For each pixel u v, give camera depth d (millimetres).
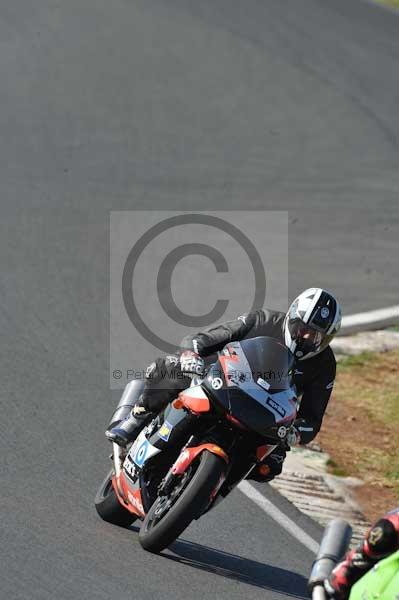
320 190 60438
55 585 20938
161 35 85312
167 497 23094
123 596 20859
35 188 55969
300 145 67750
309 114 73062
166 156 63250
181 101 72875
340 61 83625
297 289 46031
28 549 22484
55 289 42656
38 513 24641
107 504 24906
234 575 22969
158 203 55500
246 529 25766
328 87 78250
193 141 66312
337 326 23609
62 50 80062
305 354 23609
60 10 89750
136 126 67750
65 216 52188
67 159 61062
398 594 16203
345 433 33250
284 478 29391
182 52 82000
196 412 22625
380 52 86625
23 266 44875
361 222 56031
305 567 24156
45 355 36031
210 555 23938
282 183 60938
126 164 61188
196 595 21516
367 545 17031
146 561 22797
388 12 98312
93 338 38250
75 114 68688
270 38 87125
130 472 24031
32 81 73562
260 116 71875
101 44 82188
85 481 27062
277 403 22312
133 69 77625
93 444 29484
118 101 71688
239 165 63125
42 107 69250
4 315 39312
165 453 23859
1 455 27844
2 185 56031
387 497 29016
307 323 23312
